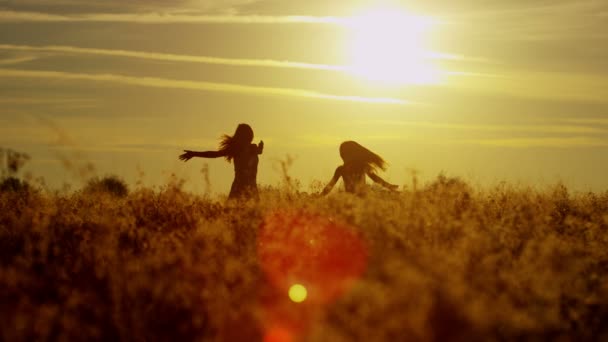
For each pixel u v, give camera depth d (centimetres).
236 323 1124
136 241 1549
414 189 1711
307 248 1412
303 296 1216
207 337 1102
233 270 1293
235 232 1574
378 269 1242
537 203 1852
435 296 1099
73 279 1313
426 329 1045
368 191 1814
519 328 1091
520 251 1454
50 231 1584
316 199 1744
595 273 1359
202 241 1479
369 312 1074
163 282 1212
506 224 1616
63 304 1191
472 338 1052
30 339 1085
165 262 1313
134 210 1778
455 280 1139
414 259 1276
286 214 1589
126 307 1155
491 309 1091
